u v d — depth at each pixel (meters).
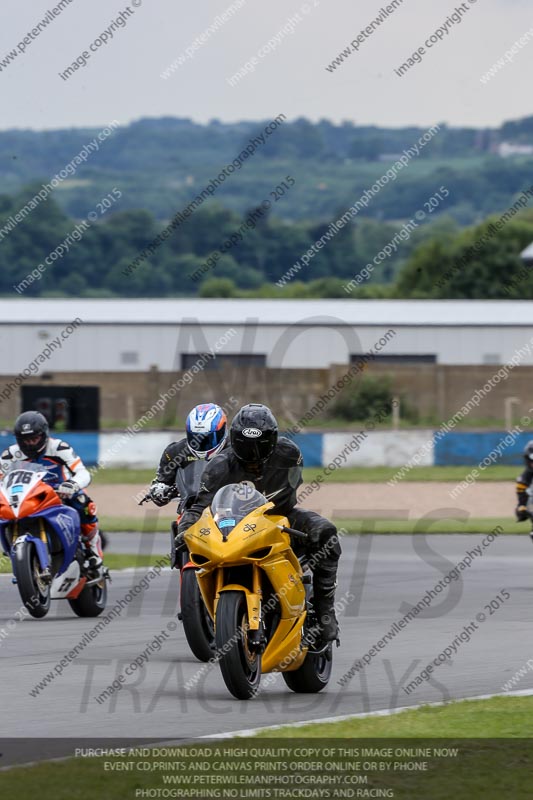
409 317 165.38
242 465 29.30
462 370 151.38
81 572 42.44
